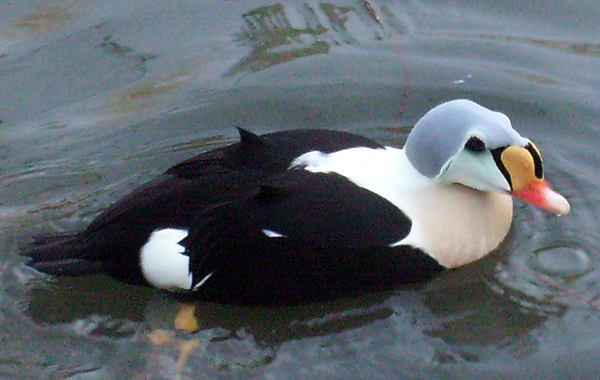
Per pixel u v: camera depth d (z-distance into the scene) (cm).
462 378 668
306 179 698
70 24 1046
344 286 706
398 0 1081
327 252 685
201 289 714
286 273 694
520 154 702
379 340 707
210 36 1030
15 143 903
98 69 987
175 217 705
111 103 948
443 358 688
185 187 712
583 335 700
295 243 682
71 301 746
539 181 712
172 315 732
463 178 725
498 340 701
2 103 947
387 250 696
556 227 805
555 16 1046
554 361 677
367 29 1038
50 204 837
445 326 715
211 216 695
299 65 991
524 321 716
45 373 684
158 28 1041
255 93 959
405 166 736
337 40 1023
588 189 841
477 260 758
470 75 970
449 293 739
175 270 705
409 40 1020
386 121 931
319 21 1051
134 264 717
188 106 945
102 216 737
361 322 722
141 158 890
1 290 755
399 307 729
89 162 885
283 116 938
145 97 955
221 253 694
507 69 978
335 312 729
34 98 954
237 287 705
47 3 1084
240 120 934
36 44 1018
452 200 731
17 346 709
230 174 712
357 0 1082
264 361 695
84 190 853
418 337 708
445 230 723
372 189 709
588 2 1059
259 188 684
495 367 676
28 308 741
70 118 931
